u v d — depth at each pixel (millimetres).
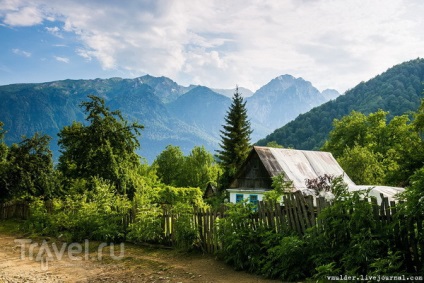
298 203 10008
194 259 12117
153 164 79875
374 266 7035
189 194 40188
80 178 32188
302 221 9820
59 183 36094
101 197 19641
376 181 37750
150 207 15961
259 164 32594
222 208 12219
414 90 143750
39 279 10445
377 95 148875
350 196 8578
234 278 9500
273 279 9023
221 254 11602
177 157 80562
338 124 62750
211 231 12508
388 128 55594
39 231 20328
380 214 8242
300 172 31703
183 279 9812
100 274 10938
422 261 7359
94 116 33125
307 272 8859
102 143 32125
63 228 19375
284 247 8992
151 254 13508
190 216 13508
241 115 51625
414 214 7328
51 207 23109
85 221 17453
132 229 15875
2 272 11352
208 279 9625
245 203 11688
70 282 10125
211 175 74000
